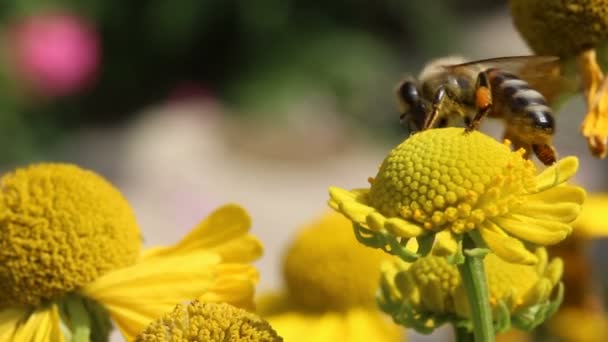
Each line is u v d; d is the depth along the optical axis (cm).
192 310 18
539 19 22
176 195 69
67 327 21
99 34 82
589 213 27
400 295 21
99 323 21
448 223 18
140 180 75
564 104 22
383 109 84
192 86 83
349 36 82
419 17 85
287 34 82
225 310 18
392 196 18
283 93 80
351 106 83
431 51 85
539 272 20
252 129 81
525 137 21
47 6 70
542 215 18
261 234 71
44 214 21
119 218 21
